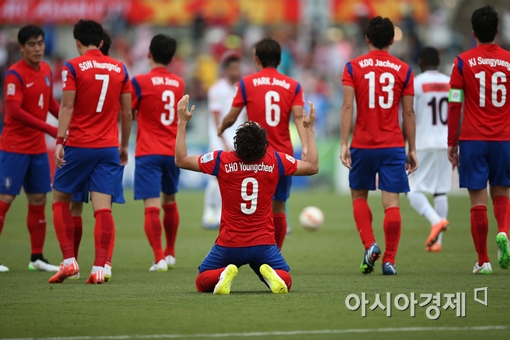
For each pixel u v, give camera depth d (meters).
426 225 51.72
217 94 45.97
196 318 20.52
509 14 93.88
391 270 29.31
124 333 18.77
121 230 49.97
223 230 24.64
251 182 24.19
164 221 34.38
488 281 26.94
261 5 101.69
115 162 28.47
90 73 27.75
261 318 20.41
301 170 24.69
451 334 18.45
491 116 28.45
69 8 103.31
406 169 30.56
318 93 86.06
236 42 97.56
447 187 39.47
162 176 33.59
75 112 27.92
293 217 57.44
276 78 31.94
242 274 31.28
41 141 33.25
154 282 28.64
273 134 31.80
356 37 99.50
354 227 50.81
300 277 29.17
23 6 104.25
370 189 30.34
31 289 26.61
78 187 28.33
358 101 29.81
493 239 42.62
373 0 99.44
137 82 32.81
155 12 102.25
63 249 28.47
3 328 19.47
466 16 101.12
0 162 33.06
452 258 35.12
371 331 18.81
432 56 39.28
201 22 101.50
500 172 28.62
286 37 100.94
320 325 19.53
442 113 39.16
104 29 30.12
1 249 40.72
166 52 33.19
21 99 32.09
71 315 21.12
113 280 29.30
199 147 78.00
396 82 29.56
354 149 29.97
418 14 99.19
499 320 20.03
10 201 33.12
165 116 32.97
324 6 100.50
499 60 28.44
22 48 32.22
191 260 36.34
